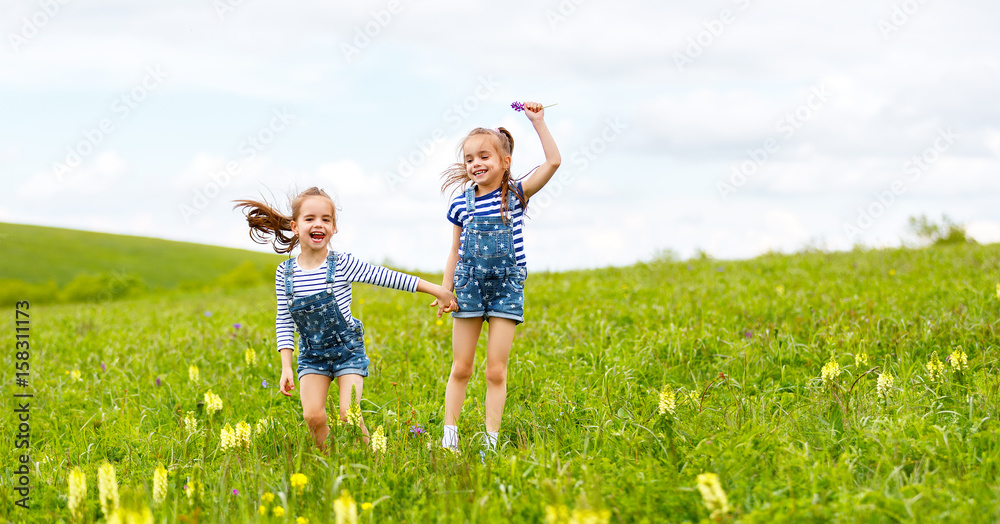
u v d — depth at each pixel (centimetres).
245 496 343
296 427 474
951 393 439
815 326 633
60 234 4294
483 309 424
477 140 417
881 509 277
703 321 663
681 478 330
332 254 440
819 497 297
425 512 306
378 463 375
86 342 895
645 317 729
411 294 1127
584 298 917
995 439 346
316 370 445
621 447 386
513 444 423
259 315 1029
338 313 436
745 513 296
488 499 313
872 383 472
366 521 312
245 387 618
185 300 1730
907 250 1287
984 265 950
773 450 350
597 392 509
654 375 562
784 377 529
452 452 382
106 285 2842
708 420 413
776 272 1124
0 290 2870
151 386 650
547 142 431
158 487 336
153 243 4300
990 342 543
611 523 292
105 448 481
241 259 4091
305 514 318
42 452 491
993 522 267
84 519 323
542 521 295
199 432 481
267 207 459
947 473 315
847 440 371
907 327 592
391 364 641
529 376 559
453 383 435
